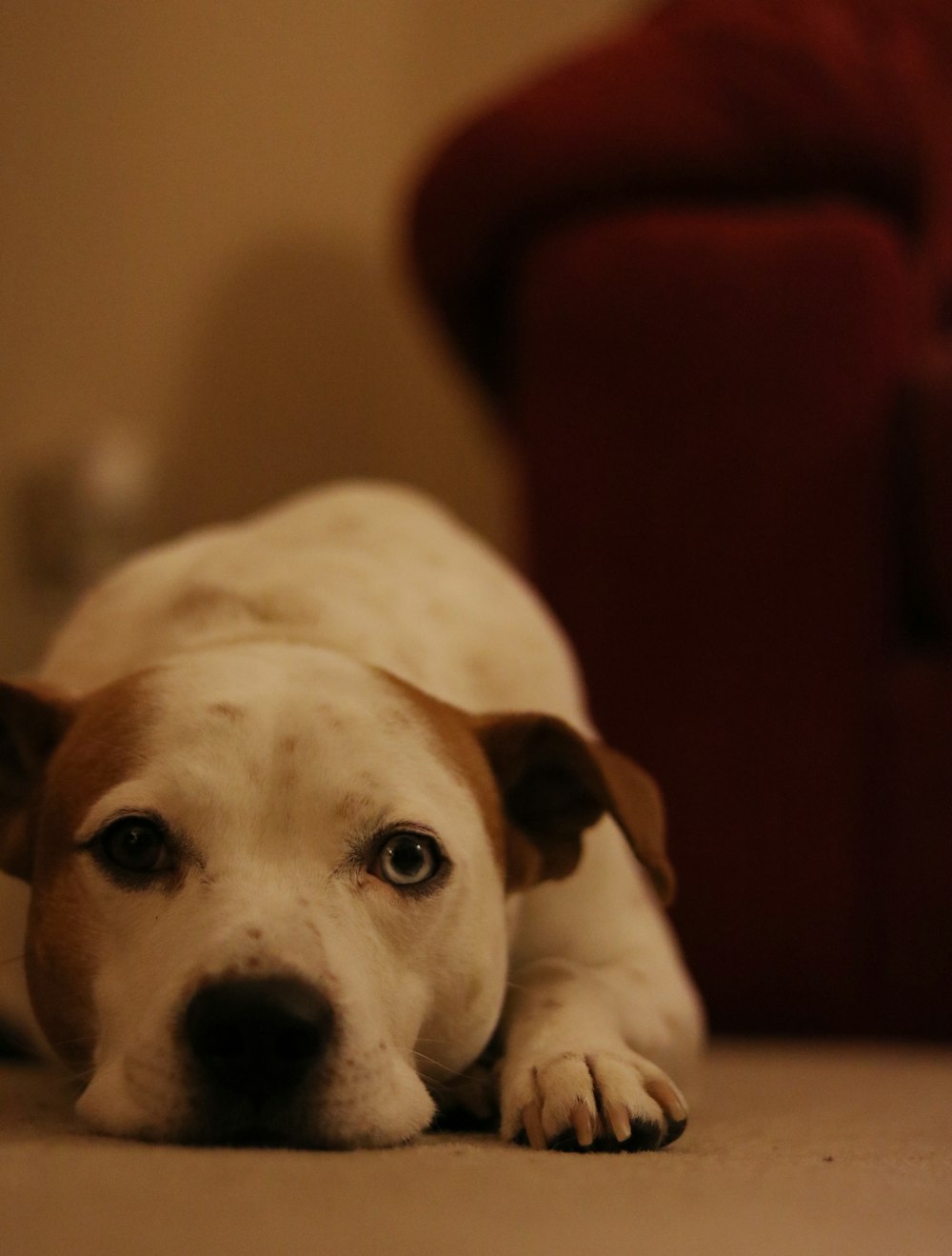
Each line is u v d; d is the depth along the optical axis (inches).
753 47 47.5
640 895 33.1
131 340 69.4
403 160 79.4
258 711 26.8
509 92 50.8
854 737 42.7
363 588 33.0
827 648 42.9
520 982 29.8
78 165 67.8
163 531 68.1
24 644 62.7
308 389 75.7
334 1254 18.6
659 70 47.9
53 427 66.6
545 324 45.7
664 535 44.1
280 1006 23.7
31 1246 18.7
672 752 43.6
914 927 42.0
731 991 42.9
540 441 45.7
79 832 26.4
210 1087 23.9
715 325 43.9
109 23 68.8
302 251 75.5
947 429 42.3
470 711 32.0
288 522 36.5
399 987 26.3
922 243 47.6
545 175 47.2
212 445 71.9
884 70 47.4
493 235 48.4
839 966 42.3
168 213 70.7
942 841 41.9
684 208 46.6
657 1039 30.0
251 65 74.0
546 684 34.9
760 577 43.4
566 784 30.0
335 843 26.2
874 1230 20.3
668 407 44.2
